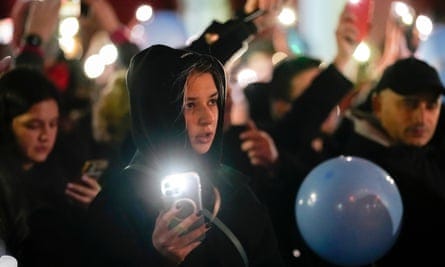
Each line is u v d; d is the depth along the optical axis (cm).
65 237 462
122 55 764
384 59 676
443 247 548
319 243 503
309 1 1013
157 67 415
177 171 419
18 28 719
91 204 425
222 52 489
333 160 510
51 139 523
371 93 586
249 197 441
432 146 576
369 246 495
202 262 418
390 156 556
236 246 424
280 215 554
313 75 617
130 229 415
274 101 619
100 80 723
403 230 551
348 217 488
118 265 411
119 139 632
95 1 780
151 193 417
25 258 465
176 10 1065
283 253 552
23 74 522
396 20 679
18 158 516
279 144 578
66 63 709
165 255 398
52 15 647
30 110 514
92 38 788
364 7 599
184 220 393
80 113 670
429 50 917
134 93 420
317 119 573
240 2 1024
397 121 559
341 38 598
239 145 566
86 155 565
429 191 550
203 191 427
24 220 472
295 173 559
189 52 421
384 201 492
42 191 502
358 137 570
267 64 752
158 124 416
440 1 1035
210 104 425
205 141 423
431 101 557
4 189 488
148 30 1028
